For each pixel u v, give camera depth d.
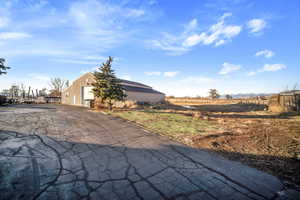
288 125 7.64
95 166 3.12
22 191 2.22
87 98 21.06
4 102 18.45
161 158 3.61
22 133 5.03
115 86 13.71
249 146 4.52
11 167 2.89
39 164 3.08
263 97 26.67
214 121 8.85
